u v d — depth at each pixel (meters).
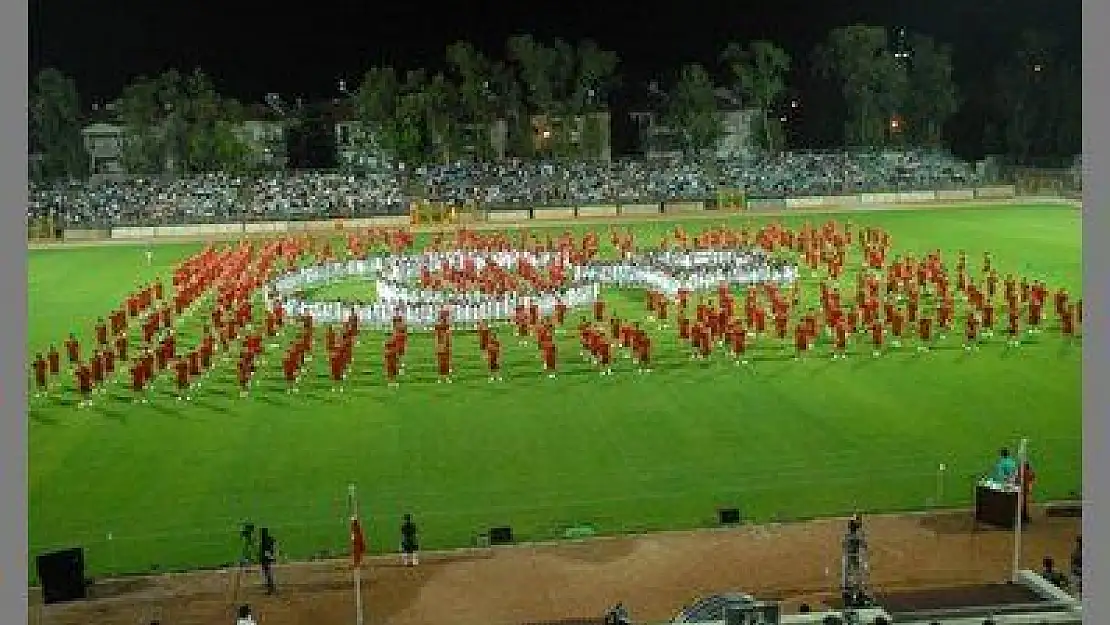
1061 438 41.38
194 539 34.91
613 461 40.22
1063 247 81.62
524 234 97.44
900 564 31.62
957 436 41.81
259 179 117.12
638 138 134.50
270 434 44.56
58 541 34.91
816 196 114.25
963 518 34.88
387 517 36.12
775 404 46.22
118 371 54.97
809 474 38.53
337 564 32.97
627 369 52.25
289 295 66.25
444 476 39.34
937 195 115.62
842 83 132.25
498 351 53.81
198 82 122.88
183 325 64.31
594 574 31.67
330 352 53.94
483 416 45.91
